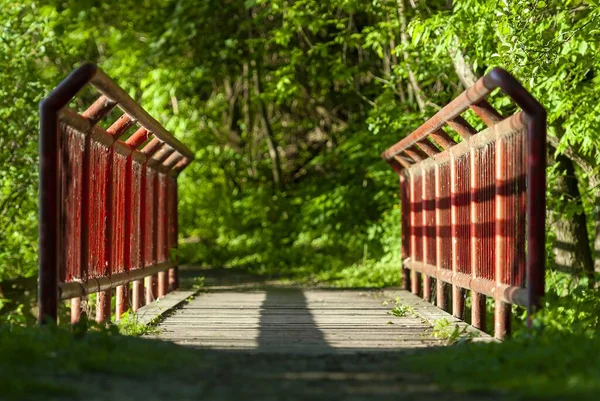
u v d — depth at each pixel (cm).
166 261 2156
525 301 1114
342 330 1363
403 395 746
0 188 2205
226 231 3719
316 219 3222
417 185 2123
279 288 2436
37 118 2153
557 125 1850
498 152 1252
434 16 1875
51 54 2325
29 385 730
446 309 1755
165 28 3353
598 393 695
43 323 1111
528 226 1098
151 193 1945
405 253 2322
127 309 1634
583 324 1074
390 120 2688
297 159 3988
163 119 3494
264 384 805
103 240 1451
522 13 1599
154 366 892
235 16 3484
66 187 1195
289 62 3425
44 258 1120
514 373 825
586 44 1536
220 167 3869
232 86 3978
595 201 1934
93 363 857
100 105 1283
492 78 1098
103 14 3525
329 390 773
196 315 1622
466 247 1495
